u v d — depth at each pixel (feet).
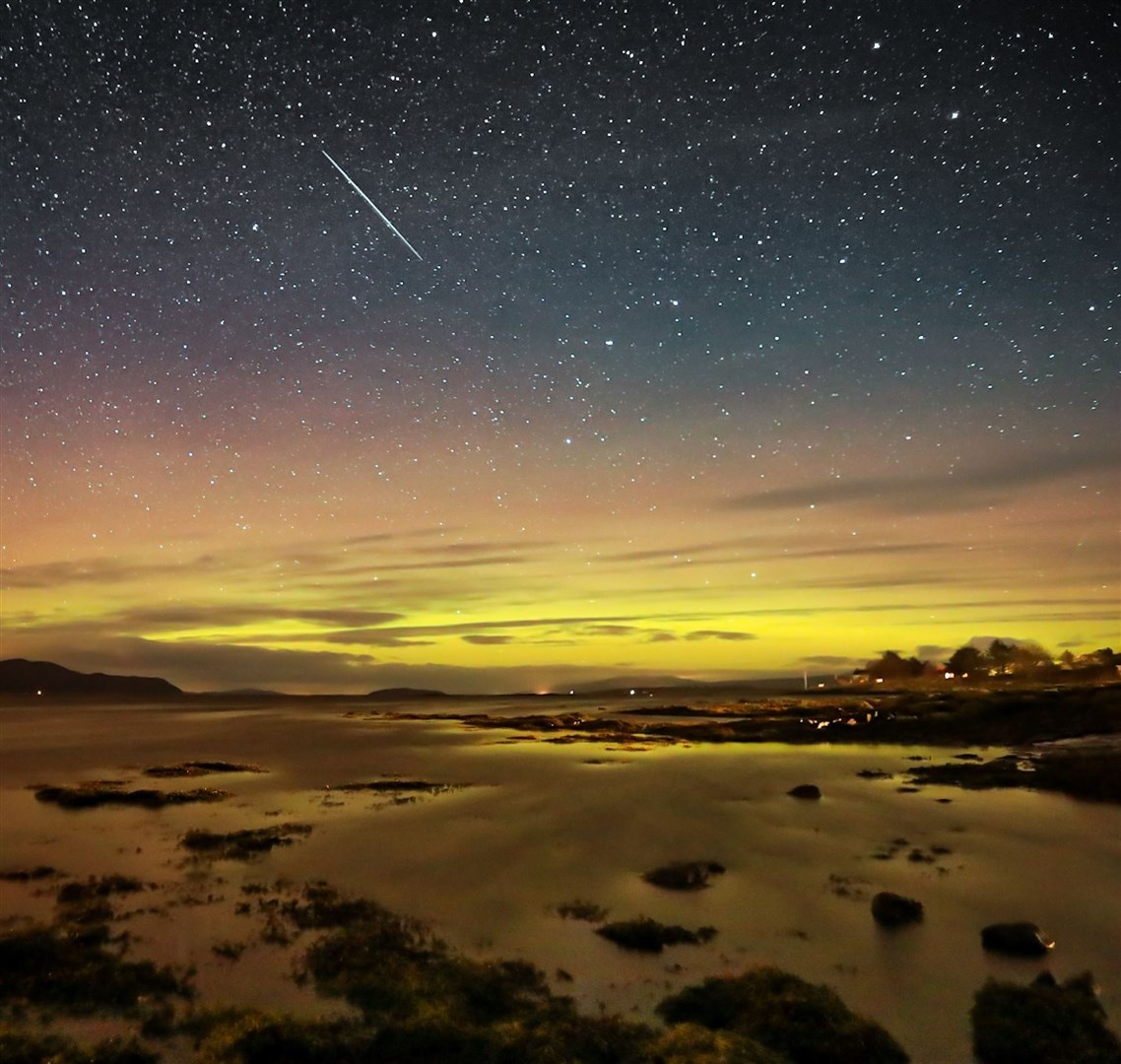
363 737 191.31
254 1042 29.96
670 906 50.03
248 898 52.06
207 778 115.55
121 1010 34.35
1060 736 130.82
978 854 62.49
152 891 54.13
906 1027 33.60
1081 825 72.64
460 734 196.44
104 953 40.57
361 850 66.13
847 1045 30.35
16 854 66.28
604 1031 30.89
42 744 179.11
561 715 262.67
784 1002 32.99
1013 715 148.66
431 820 79.66
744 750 142.61
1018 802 83.82
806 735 160.15
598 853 64.18
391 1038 30.73
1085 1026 32.07
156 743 180.14
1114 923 46.60
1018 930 42.57
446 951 41.68
